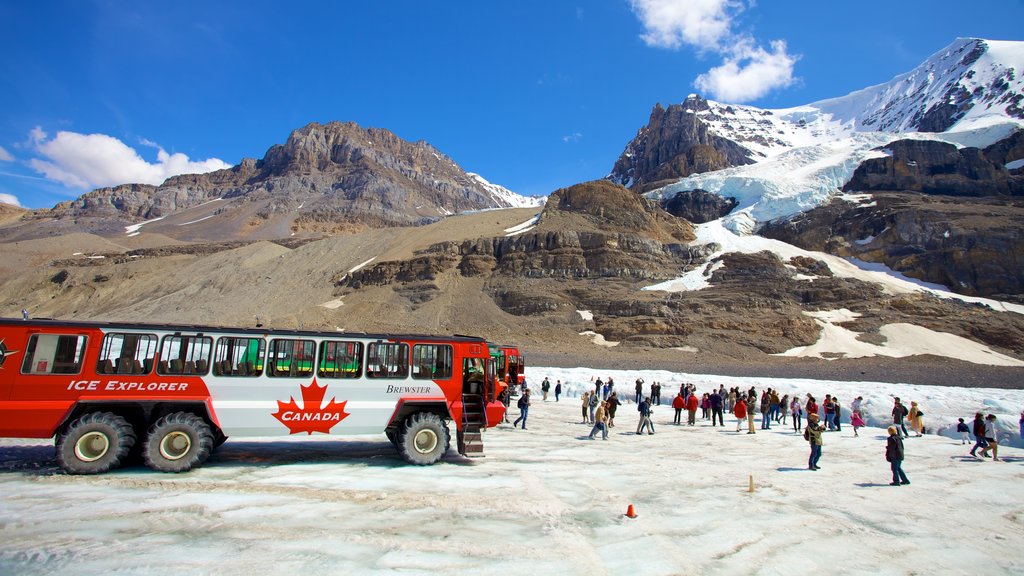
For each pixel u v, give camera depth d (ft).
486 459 48.37
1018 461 55.88
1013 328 247.09
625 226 348.38
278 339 42.70
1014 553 28.89
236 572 21.77
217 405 40.24
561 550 26.08
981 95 655.76
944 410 86.69
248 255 422.41
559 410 94.58
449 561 24.03
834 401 78.48
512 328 269.85
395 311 303.48
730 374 173.47
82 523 26.99
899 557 27.68
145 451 37.91
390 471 41.70
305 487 35.45
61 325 37.91
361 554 24.34
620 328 256.32
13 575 20.53
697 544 28.07
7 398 36.09
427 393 46.21
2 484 33.86
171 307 355.56
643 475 44.24
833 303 275.18
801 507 36.42
